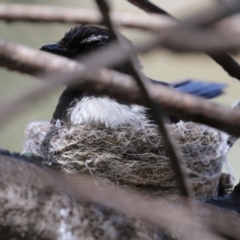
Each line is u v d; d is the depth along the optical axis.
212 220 2.66
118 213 2.61
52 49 7.45
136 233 2.57
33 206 2.56
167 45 1.25
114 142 6.56
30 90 1.30
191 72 8.43
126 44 1.45
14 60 1.48
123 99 1.53
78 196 2.63
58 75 1.42
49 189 2.64
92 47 7.42
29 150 7.20
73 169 6.59
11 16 1.69
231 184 7.04
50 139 6.86
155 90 1.56
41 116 8.41
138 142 6.53
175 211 2.02
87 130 6.66
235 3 1.19
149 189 6.50
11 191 2.55
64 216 2.58
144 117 6.70
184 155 6.45
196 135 6.57
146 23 1.56
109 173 6.51
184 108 1.56
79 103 6.97
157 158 6.48
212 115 1.54
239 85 7.95
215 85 7.96
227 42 1.22
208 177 6.59
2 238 2.55
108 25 1.40
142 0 3.06
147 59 1.35
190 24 1.21
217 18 1.20
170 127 6.50
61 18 1.75
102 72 1.47
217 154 6.75
